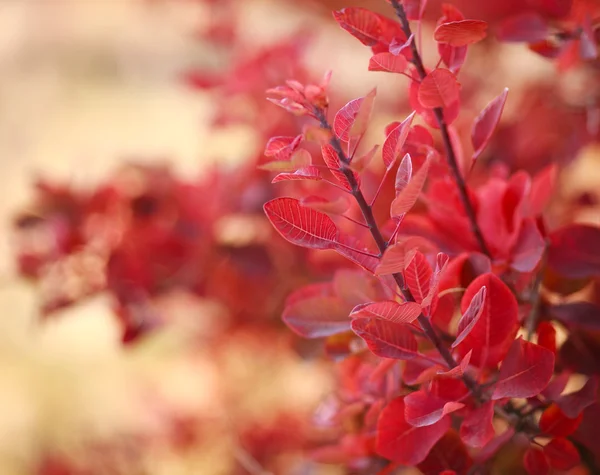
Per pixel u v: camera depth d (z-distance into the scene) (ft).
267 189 3.62
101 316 9.49
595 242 2.65
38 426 8.09
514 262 2.58
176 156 9.62
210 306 4.29
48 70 11.60
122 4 11.08
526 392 2.36
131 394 7.07
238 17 4.43
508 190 2.64
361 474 2.85
